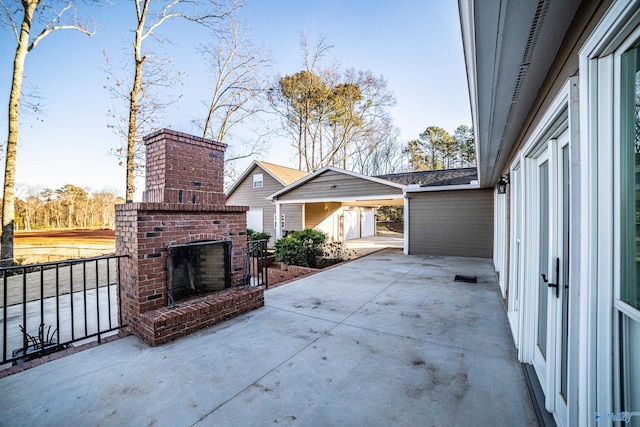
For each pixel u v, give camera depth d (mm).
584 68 1280
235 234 4508
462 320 3895
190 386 2420
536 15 1376
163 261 3568
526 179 2855
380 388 2387
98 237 23953
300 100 20016
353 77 20219
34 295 6457
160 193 3701
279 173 16656
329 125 21016
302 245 8656
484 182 7734
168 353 2979
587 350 1279
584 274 1305
